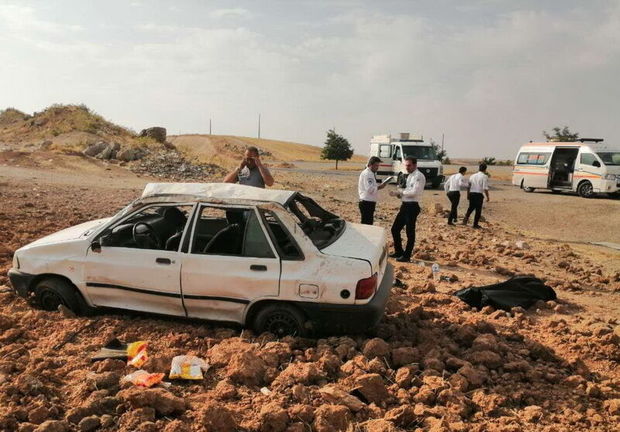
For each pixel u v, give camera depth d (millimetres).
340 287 5629
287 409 4520
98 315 6500
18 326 6047
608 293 9414
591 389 5219
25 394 4543
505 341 6512
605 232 17672
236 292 5871
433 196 26484
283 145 114375
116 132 45281
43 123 49156
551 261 12141
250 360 5141
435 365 5469
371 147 33812
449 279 9484
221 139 99438
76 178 23172
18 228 11383
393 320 6688
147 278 6078
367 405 4738
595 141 27375
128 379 4840
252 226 5945
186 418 4398
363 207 10359
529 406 4887
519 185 29906
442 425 4375
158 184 6504
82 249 6316
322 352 5480
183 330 6090
